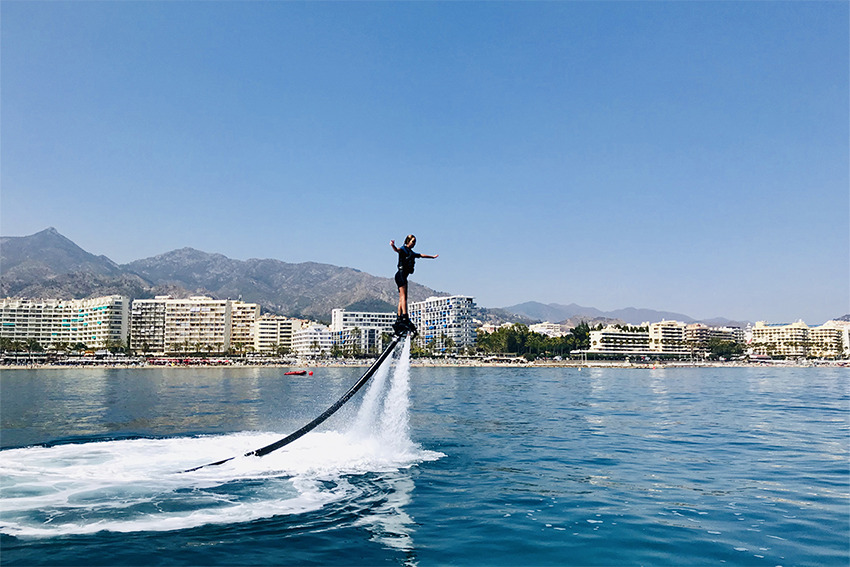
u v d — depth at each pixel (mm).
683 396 56688
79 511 12836
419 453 20844
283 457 19031
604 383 91875
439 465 18609
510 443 23703
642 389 71750
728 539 11320
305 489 15039
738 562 10086
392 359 22953
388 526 12102
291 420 31484
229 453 19719
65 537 11125
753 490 15422
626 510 13422
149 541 10953
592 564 10008
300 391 66125
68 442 22719
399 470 17641
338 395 55625
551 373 157500
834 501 14219
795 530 11867
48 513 12664
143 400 49594
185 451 20141
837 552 10562
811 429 28766
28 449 20562
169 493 14438
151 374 151125
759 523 12367
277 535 11430
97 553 10281
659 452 21562
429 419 33125
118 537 11156
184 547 10648
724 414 37000
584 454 21094
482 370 192250
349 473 17078
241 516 12633
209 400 49531
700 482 16406
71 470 16938
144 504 13438
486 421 32188
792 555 10406
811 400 50875
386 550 10664
